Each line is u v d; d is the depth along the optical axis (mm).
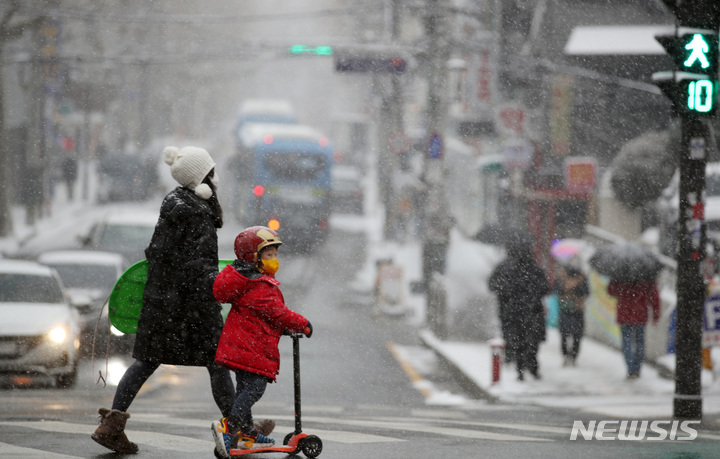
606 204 84000
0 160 135625
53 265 61031
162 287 20109
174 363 20359
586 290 56156
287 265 127562
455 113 154875
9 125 179750
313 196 139250
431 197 86625
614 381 51406
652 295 51531
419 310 92250
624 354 51781
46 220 163125
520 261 51375
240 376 19859
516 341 51281
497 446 23531
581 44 108750
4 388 44875
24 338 43938
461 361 57906
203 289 19984
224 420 19609
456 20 121250
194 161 20203
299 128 147250
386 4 100438
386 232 145375
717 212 69812
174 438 22781
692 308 37156
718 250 62969
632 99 108625
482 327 68250
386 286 88250
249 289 19438
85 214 173125
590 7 111062
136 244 74750
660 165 82375
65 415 32219
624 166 83125
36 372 44000
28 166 161500
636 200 83000
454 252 89062
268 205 138250
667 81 35719
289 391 47781
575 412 40406
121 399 20297
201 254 19969
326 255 140250
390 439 24266
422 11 91562
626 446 24625
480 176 133500
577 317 56031
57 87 159625
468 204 143875
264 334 19578
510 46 121062
